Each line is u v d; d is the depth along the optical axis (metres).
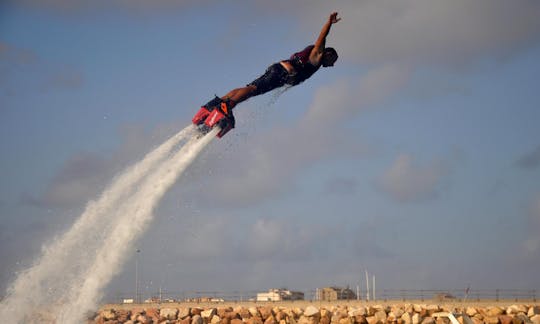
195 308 53.84
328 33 30.72
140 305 57.75
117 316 52.56
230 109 31.52
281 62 31.34
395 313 51.62
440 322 50.66
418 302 57.50
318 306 55.50
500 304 55.31
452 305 54.75
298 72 31.25
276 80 31.44
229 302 59.78
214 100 31.97
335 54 31.48
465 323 45.44
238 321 52.56
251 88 31.61
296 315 52.81
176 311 53.25
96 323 51.88
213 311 52.97
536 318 50.19
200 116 32.09
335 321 51.94
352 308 53.00
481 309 51.50
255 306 56.03
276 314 52.97
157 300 59.50
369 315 52.19
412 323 50.97
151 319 52.75
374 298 59.72
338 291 63.38
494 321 50.47
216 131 32.50
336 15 30.48
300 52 31.22
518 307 51.72
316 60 31.12
